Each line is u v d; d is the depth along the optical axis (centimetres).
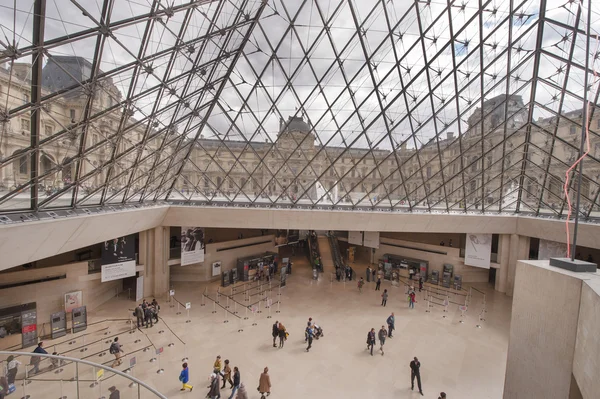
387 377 1227
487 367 1324
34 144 1008
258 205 2245
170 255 2277
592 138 1783
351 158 2172
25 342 1377
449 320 1809
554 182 2139
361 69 1842
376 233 2616
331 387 1153
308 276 2666
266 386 1058
